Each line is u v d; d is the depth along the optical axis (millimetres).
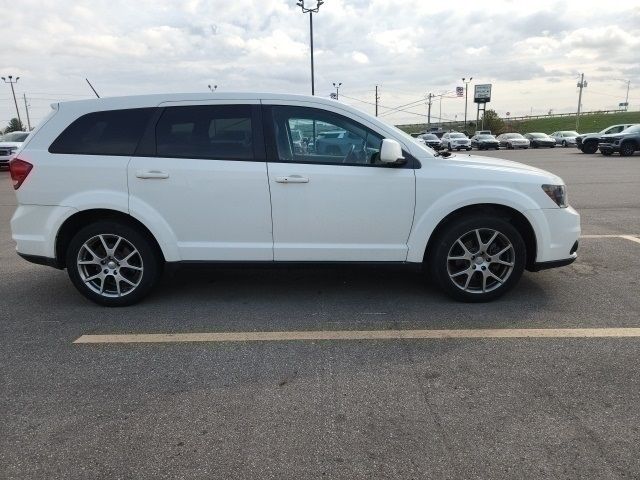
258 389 3309
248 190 4469
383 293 5043
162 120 4555
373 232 4535
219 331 4211
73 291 5293
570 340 3932
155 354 3818
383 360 3676
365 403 3129
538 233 4562
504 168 4621
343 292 5094
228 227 4547
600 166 19578
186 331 4223
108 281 4805
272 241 4574
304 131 4516
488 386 3299
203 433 2857
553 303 4699
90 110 4605
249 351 3846
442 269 4621
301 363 3648
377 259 4590
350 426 2898
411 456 2643
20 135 22578
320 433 2840
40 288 5398
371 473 2525
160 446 2750
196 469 2570
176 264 4625
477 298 4691
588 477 2471
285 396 3219
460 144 45281
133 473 2549
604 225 8172
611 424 2879
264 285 5340
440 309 4602
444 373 3477
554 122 92750
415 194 4461
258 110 4516
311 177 4438
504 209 4617
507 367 3539
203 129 4531
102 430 2898
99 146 4566
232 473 2537
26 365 3678
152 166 4480
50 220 4586
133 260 4746
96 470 2572
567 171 17531
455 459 2615
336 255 4574
